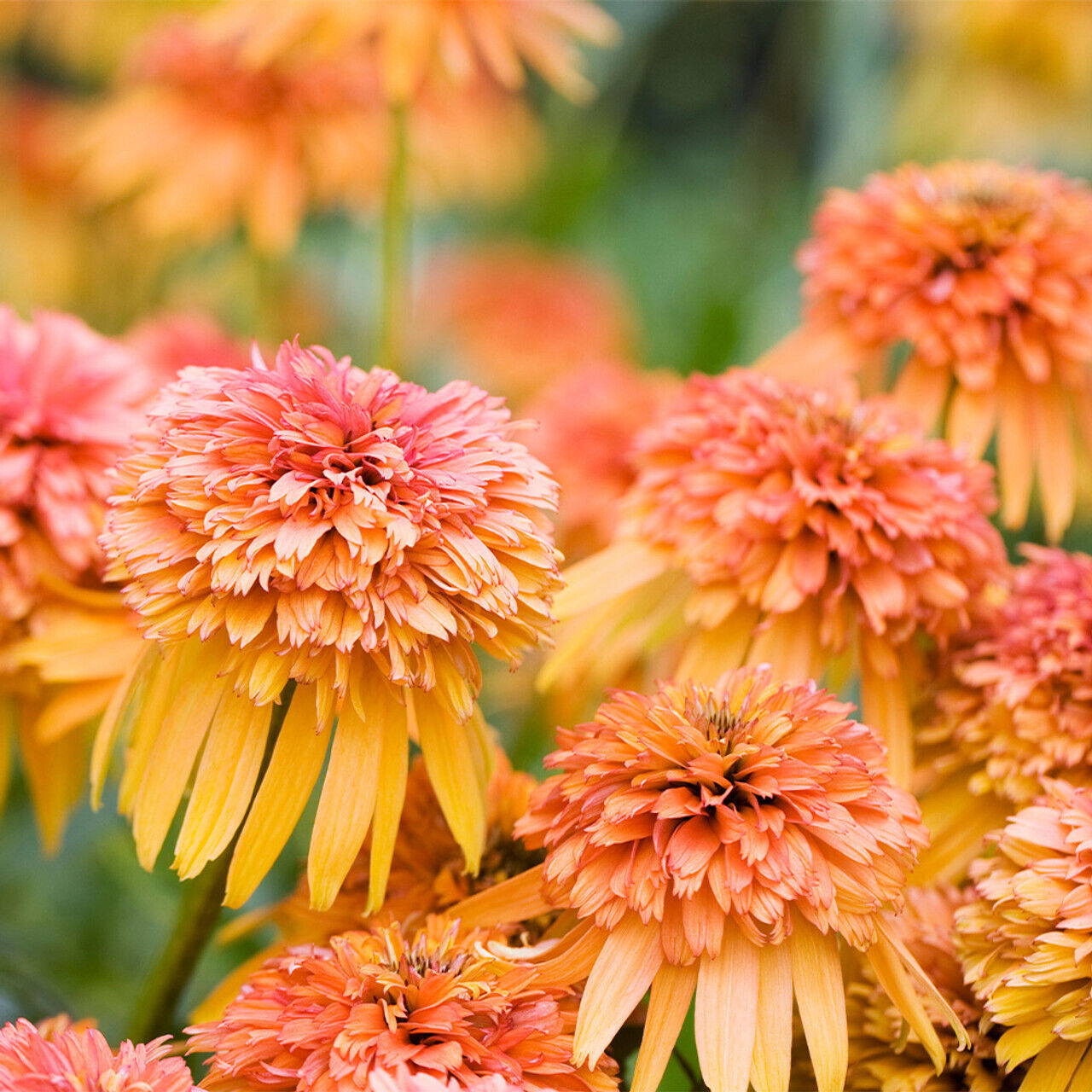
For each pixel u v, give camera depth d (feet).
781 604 1.99
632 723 1.88
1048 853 1.92
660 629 2.07
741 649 2.01
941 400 2.17
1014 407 2.17
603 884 1.86
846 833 1.85
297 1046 1.84
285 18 2.41
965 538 2.01
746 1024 1.84
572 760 1.88
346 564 1.84
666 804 1.85
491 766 1.96
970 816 2.02
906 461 2.04
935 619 2.01
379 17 2.39
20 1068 1.84
